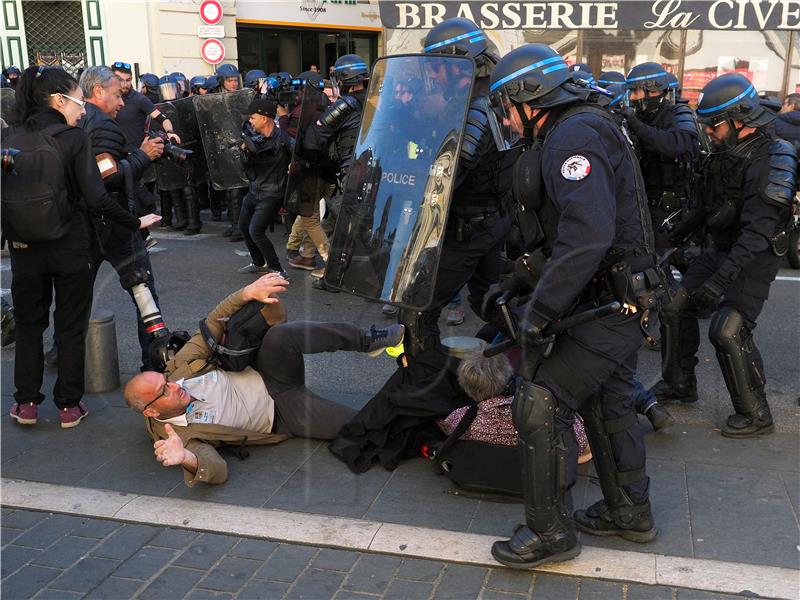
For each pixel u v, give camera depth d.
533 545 2.41
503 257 3.31
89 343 3.91
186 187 7.96
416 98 2.91
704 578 2.38
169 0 10.07
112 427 3.55
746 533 2.63
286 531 2.67
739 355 3.29
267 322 3.27
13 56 10.11
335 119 4.54
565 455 2.39
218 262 6.85
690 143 4.00
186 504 2.86
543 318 2.21
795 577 2.38
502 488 2.83
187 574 2.46
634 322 2.34
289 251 6.39
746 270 3.27
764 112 3.14
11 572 2.47
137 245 3.89
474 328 4.59
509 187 3.05
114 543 2.63
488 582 2.39
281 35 10.54
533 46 2.31
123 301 5.63
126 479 3.07
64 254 3.33
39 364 3.54
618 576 2.40
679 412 3.67
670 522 2.71
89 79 3.63
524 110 2.32
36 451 3.32
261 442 3.27
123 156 3.70
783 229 3.21
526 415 2.34
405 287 2.91
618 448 2.53
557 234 2.26
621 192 2.27
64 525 2.74
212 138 7.14
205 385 3.15
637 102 4.30
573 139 2.17
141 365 4.37
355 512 2.79
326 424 3.27
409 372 3.14
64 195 3.19
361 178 3.04
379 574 2.44
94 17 10.02
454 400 3.12
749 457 3.19
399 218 2.94
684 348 3.68
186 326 5.05
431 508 2.82
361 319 4.86
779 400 3.81
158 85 8.67
